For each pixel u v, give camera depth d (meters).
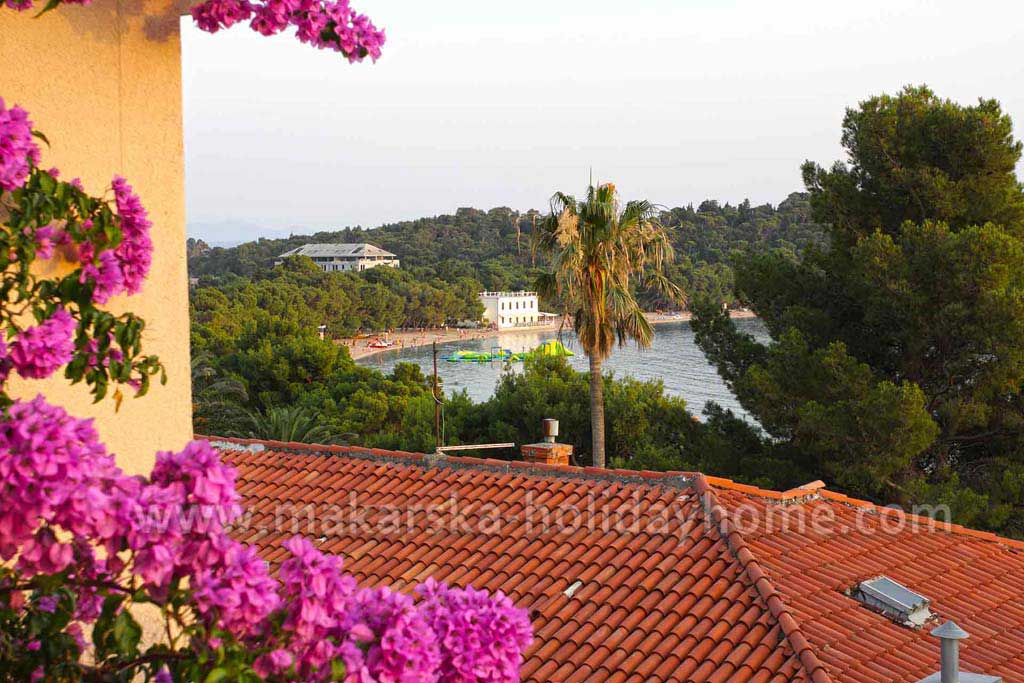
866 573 10.87
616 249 26.77
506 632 3.46
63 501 2.59
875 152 24.56
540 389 35.56
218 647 2.77
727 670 8.31
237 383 39.00
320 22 4.09
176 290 4.55
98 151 4.27
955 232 23.39
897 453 21.34
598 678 8.45
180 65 4.55
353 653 2.90
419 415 37.47
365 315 151.75
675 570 9.88
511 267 191.12
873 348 24.92
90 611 3.04
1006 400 23.22
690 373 94.56
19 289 3.43
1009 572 12.41
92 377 3.47
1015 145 23.53
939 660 9.22
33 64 4.09
